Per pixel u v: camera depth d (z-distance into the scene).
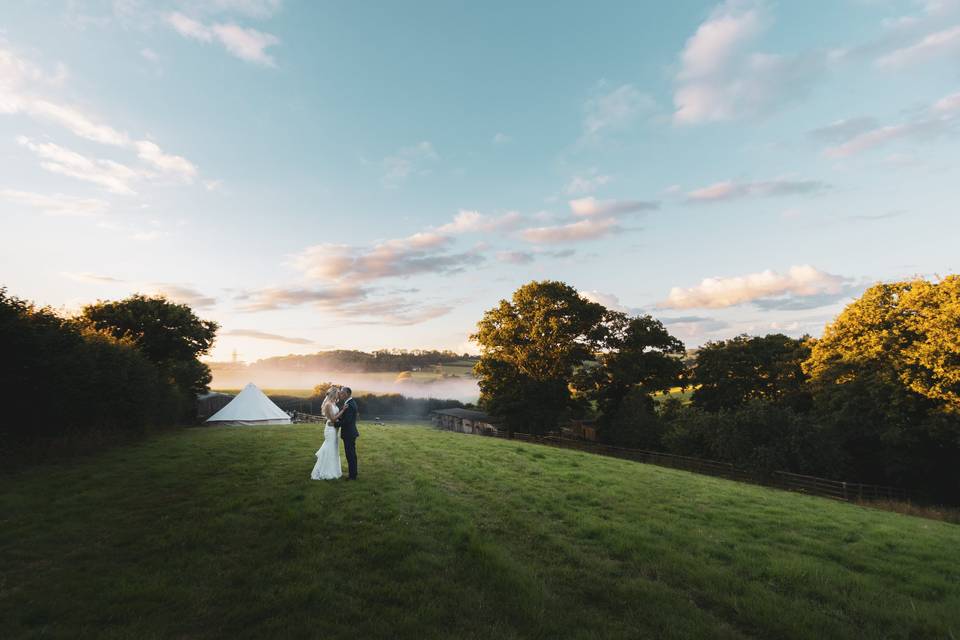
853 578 5.66
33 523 6.34
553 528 7.25
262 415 35.19
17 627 3.65
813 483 22.91
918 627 4.42
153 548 5.49
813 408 33.84
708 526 8.09
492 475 11.52
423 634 3.78
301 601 4.20
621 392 44.06
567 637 3.90
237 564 5.09
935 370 24.55
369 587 4.62
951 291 25.59
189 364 38.59
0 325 11.61
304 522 6.49
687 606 4.57
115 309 35.19
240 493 8.32
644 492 10.88
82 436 14.20
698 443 32.09
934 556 7.14
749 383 41.91
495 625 4.02
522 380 42.09
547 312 42.31
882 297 29.34
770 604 4.69
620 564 5.77
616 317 44.81
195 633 3.69
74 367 14.59
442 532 6.55
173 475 9.86
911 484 28.84
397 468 11.67
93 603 4.08
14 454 11.55
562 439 39.59
